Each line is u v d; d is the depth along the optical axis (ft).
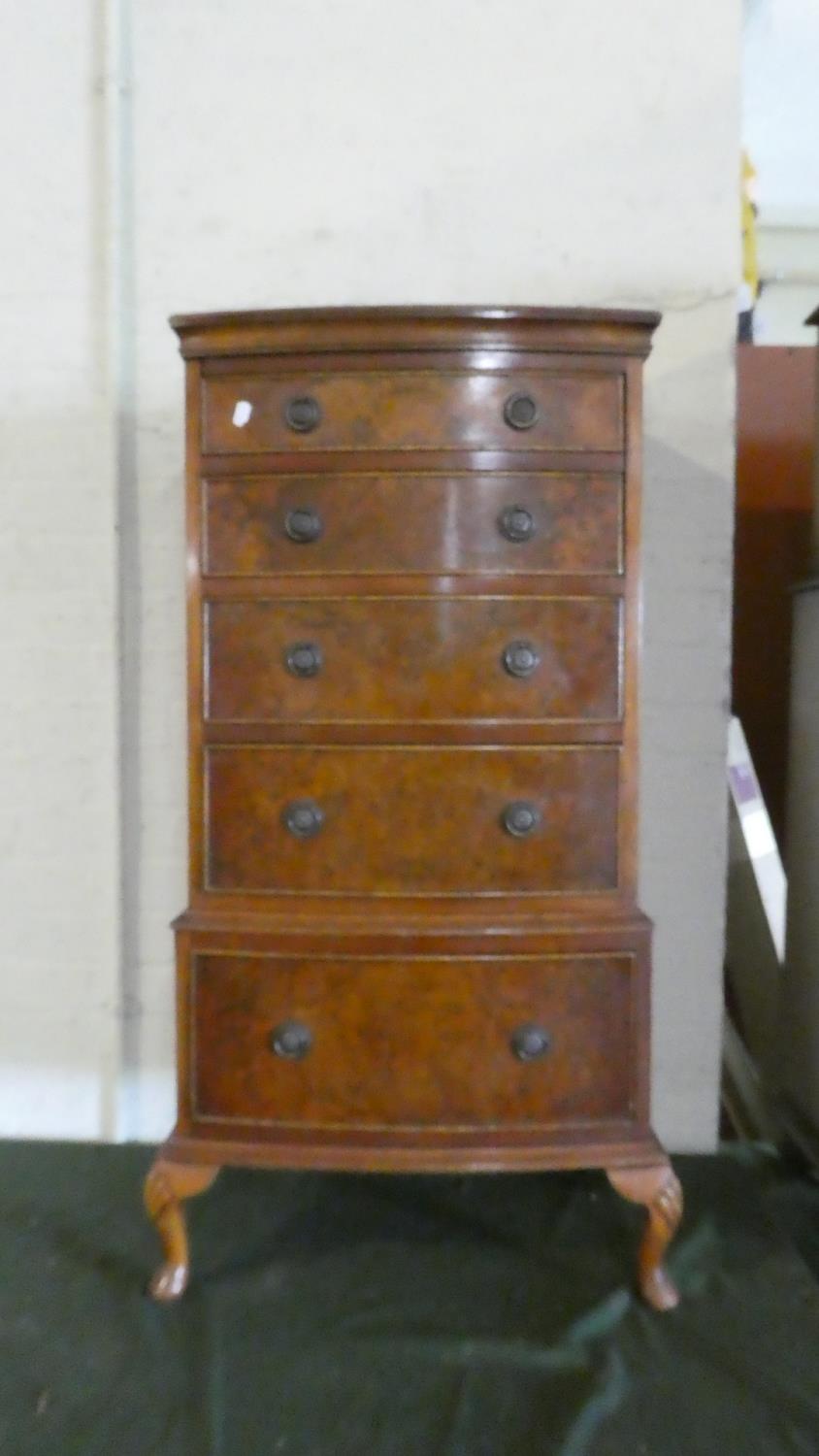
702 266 7.11
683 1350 5.23
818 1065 7.00
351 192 7.18
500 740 5.37
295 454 5.34
